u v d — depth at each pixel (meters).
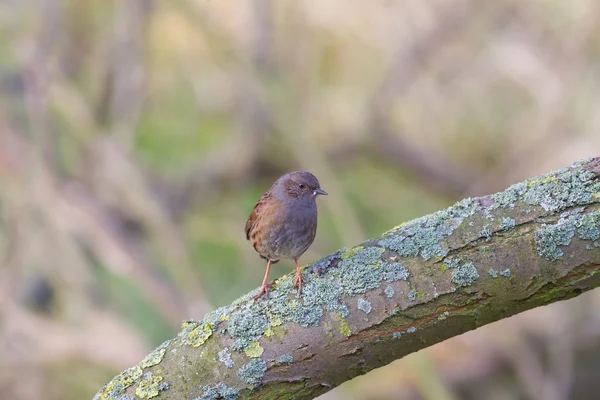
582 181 4.66
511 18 15.30
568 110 14.49
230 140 14.73
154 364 4.81
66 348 11.73
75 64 13.91
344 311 4.72
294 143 13.82
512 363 13.44
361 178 16.31
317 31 14.76
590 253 4.49
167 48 14.28
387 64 15.29
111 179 12.55
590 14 14.35
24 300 12.07
